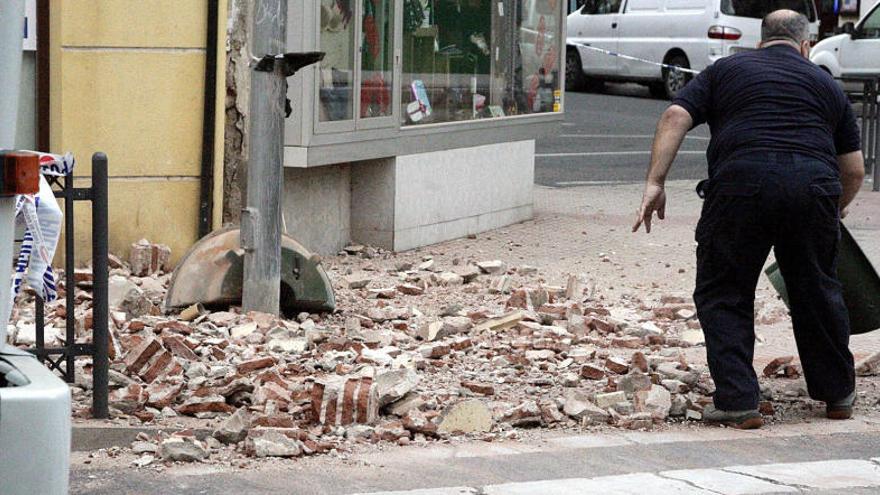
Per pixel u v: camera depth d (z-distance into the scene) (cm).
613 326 1148
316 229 1461
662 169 870
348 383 821
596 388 941
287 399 839
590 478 731
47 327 994
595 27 3950
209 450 752
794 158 837
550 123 1814
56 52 1262
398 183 1516
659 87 3903
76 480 698
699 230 867
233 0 1334
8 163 457
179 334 1004
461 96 1634
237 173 1362
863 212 1877
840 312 879
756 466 769
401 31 1492
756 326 1220
